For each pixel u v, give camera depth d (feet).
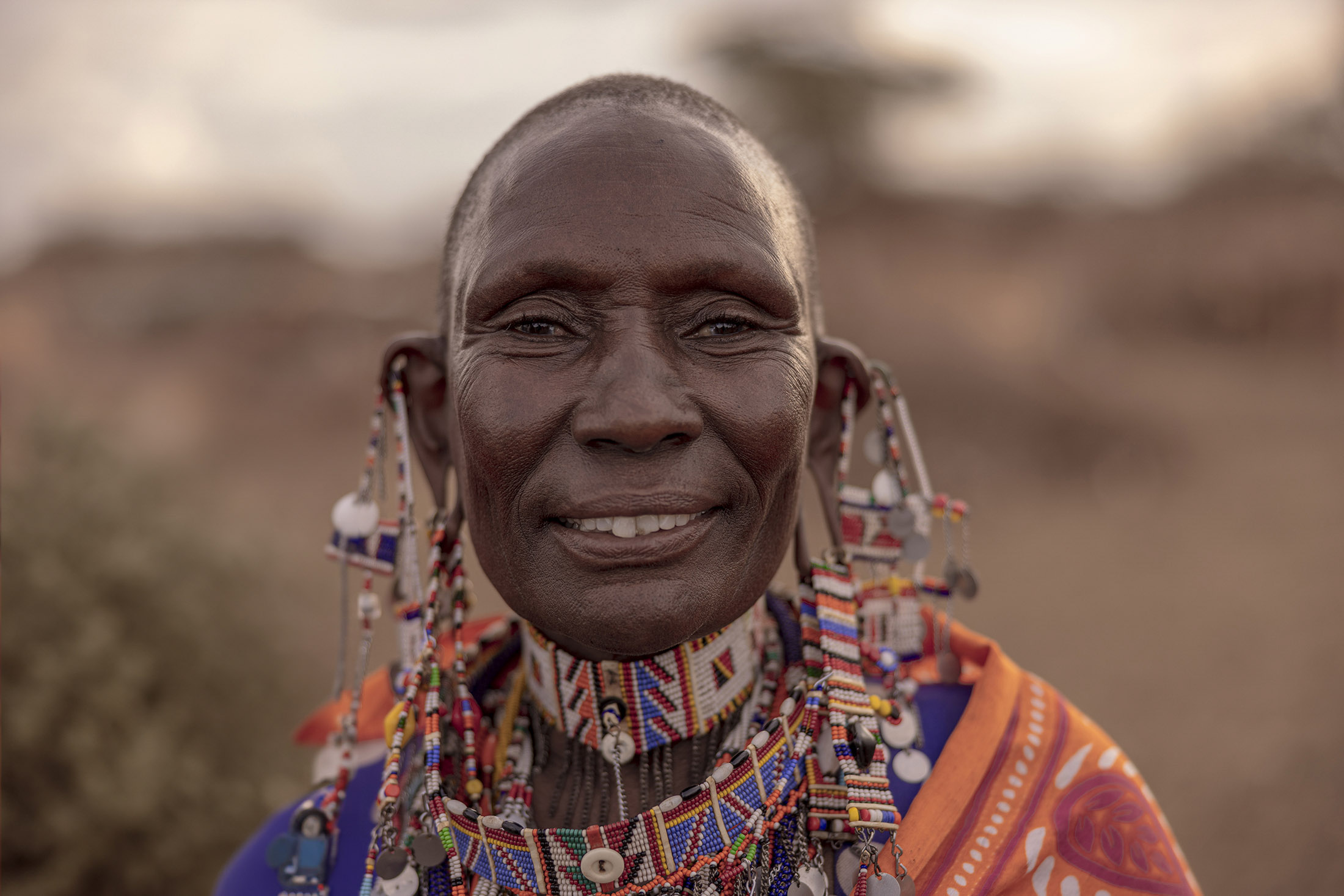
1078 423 44.47
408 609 5.09
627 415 3.90
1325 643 23.94
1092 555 33.04
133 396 58.85
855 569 5.31
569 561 4.10
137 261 100.22
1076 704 22.41
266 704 12.69
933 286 63.16
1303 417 54.03
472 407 4.19
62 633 11.34
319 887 5.00
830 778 4.55
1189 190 101.71
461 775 4.89
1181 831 17.34
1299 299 81.61
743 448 4.10
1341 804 16.96
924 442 44.55
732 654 4.76
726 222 4.13
